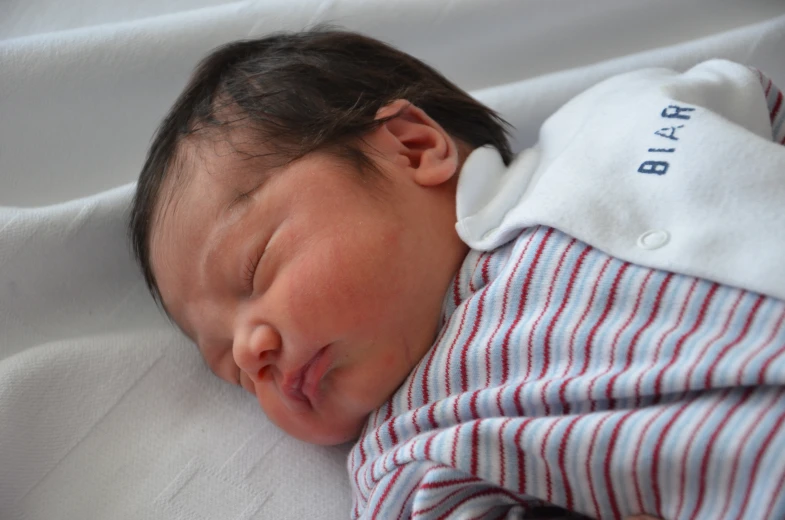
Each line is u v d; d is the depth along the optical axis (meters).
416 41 1.15
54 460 0.86
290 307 0.75
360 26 1.12
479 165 0.85
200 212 0.80
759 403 0.59
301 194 0.78
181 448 0.88
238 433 0.89
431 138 0.86
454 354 0.75
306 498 0.85
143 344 0.94
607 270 0.69
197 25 1.08
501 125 1.05
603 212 0.71
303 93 0.86
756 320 0.62
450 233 0.81
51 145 1.04
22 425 0.86
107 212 0.97
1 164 1.02
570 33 1.17
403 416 0.76
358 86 0.90
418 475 0.73
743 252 0.64
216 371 0.89
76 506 0.84
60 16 1.19
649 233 0.69
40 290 0.95
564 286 0.71
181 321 0.87
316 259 0.75
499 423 0.68
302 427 0.83
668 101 0.78
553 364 0.70
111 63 1.04
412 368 0.79
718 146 0.71
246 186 0.79
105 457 0.87
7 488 0.83
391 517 0.74
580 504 0.68
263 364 0.79
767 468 0.57
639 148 0.75
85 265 0.97
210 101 0.88
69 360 0.90
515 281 0.73
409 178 0.82
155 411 0.90
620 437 0.63
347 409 0.80
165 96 1.08
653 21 1.18
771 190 0.67
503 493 0.72
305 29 1.11
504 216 0.81
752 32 1.12
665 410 0.62
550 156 0.86
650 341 0.65
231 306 0.80
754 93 0.88
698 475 0.60
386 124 0.85
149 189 0.87
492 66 1.18
